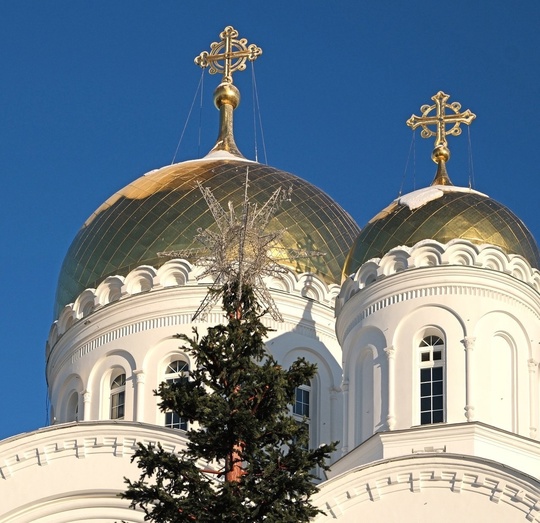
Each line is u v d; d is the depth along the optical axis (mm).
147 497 53438
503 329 71062
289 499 53875
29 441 69438
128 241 78688
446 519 64812
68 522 69062
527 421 70062
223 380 54219
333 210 81312
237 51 88875
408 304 71500
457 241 72312
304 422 55750
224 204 78812
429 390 70312
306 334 77312
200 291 76125
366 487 65562
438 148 79625
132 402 75375
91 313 77562
